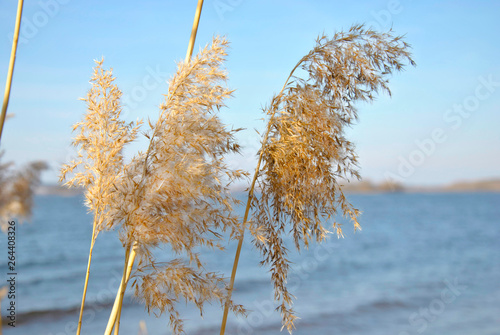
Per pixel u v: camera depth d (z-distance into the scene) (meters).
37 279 18.17
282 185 2.02
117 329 1.77
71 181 1.75
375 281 18.88
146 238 1.76
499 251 28.22
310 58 2.12
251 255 23.80
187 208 1.79
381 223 49.81
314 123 2.01
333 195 2.04
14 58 1.56
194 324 11.49
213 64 1.79
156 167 1.76
